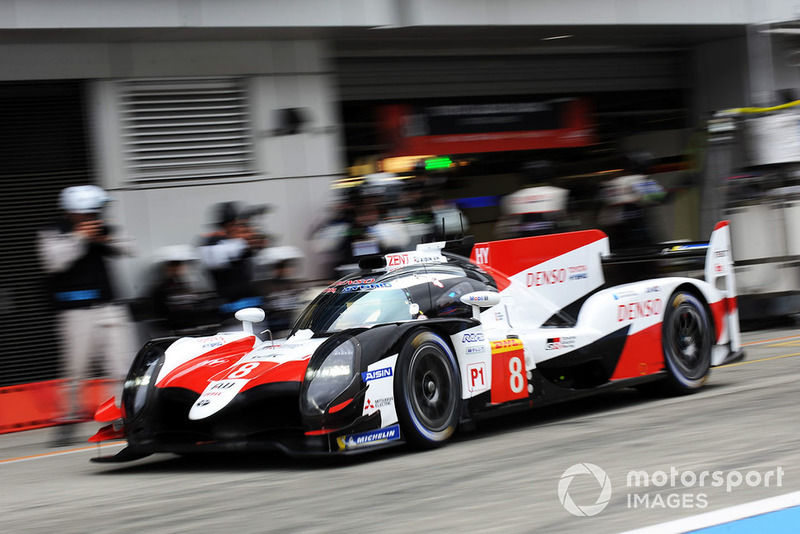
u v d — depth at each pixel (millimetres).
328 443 6516
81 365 9633
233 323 11406
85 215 9609
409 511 5180
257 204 15039
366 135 18219
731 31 20750
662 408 8430
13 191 13445
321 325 7809
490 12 16766
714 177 17375
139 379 7617
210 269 11547
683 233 19375
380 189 13734
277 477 6586
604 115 21375
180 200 14453
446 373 7285
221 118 14922
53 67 13594
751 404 8094
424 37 17078
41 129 13664
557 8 17594
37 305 13430
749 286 16172
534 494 5387
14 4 12766
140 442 7367
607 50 21172
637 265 9633
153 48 14289
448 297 7992
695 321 9422
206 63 14695
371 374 6758
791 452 6004
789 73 21281
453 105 19234
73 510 6020
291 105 15438
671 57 22531
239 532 4992
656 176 21297
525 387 7898
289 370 6973
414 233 13711
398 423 6902
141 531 5207
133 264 13961
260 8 14430
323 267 13516
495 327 8086
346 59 17969
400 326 7090
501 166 19656
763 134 16375
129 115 14195
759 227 16188
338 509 5352
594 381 8727
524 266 8797
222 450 6891
